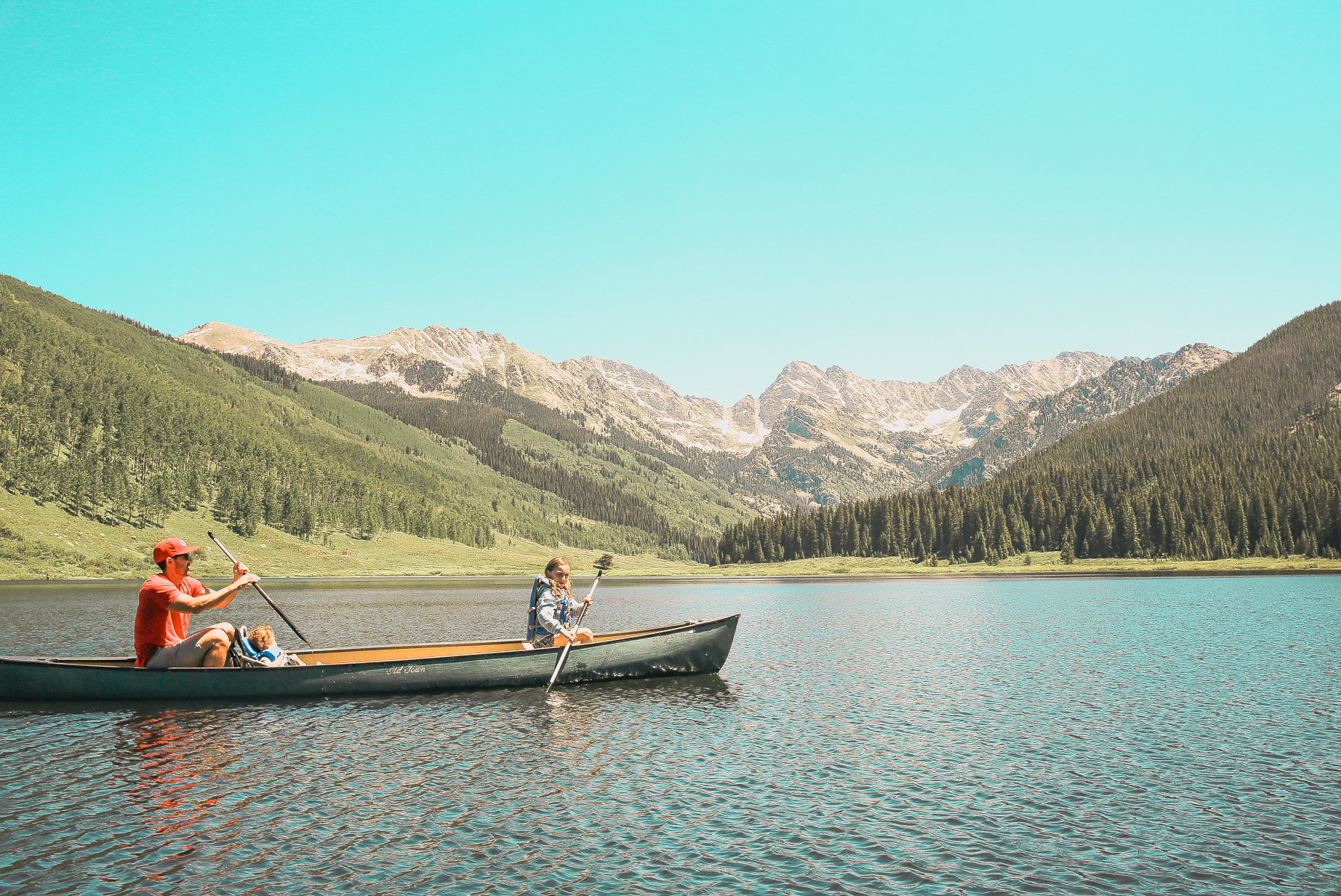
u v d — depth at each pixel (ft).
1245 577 442.91
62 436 615.98
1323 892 38.81
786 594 361.10
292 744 65.67
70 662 76.07
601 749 65.16
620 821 48.08
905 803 51.85
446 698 84.07
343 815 48.70
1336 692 90.22
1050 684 97.30
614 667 93.76
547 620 90.02
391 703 81.56
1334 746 66.44
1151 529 621.72
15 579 415.64
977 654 126.52
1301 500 590.55
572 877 39.83
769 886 39.11
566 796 52.85
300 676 80.07
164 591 75.46
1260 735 70.23
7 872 39.50
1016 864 42.14
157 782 55.06
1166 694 90.17
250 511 618.85
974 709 82.07
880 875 40.55
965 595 319.47
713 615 223.92
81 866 40.40
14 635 152.97
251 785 54.60
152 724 71.61
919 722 75.97
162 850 42.75
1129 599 268.00
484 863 41.45
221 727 71.26
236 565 77.92
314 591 396.57
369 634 162.71
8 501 505.66
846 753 64.59
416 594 373.40
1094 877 40.47
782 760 62.28
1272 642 136.98
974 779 57.41
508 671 87.86
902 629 172.35
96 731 69.10
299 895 37.35
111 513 551.59
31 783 54.54
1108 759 62.64
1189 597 268.82
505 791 53.83
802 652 131.03
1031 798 53.01
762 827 47.29
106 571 453.17
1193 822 48.49
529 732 70.33
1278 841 45.24
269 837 44.83
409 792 53.26
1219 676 101.55
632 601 315.58
